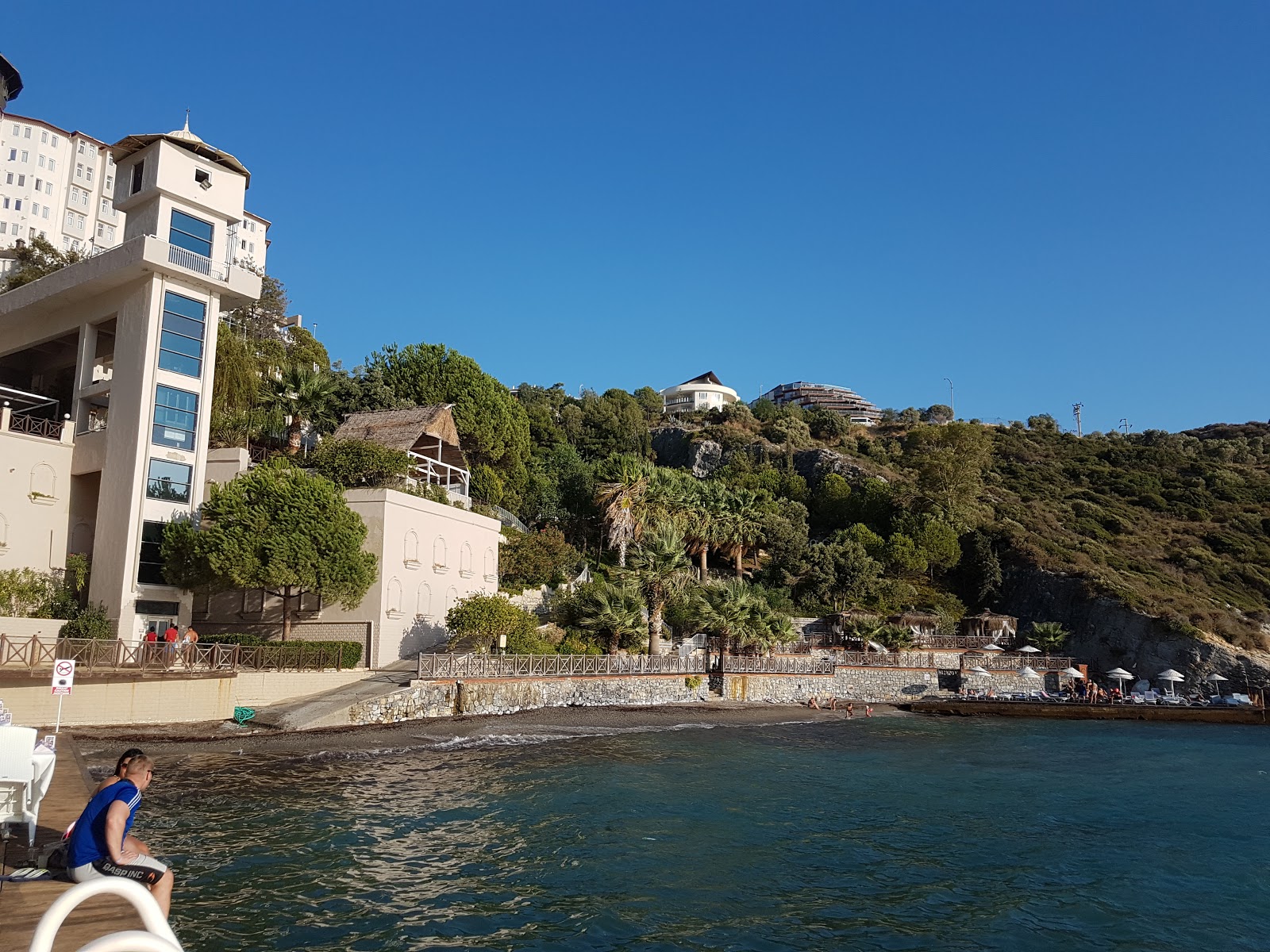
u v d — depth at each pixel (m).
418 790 22.98
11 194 99.94
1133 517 98.12
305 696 33.34
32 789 10.17
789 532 72.94
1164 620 65.75
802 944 13.24
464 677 36.84
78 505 38.88
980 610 79.00
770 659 52.31
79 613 34.19
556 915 13.86
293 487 35.31
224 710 30.59
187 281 38.12
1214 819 23.55
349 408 68.56
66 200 104.38
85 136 106.31
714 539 67.25
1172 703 53.66
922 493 89.88
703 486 73.06
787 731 40.69
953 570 82.12
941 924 14.45
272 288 79.75
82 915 7.86
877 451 117.06
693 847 18.50
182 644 29.84
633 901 14.77
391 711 33.19
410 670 38.38
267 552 33.56
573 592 52.25
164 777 23.06
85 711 27.12
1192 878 17.73
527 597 55.84
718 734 37.88
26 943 7.12
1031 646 67.50
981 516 88.88
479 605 41.56
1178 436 139.50
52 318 41.69
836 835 20.22
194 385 37.94
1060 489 106.12
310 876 15.09
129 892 4.30
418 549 44.56
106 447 37.41
